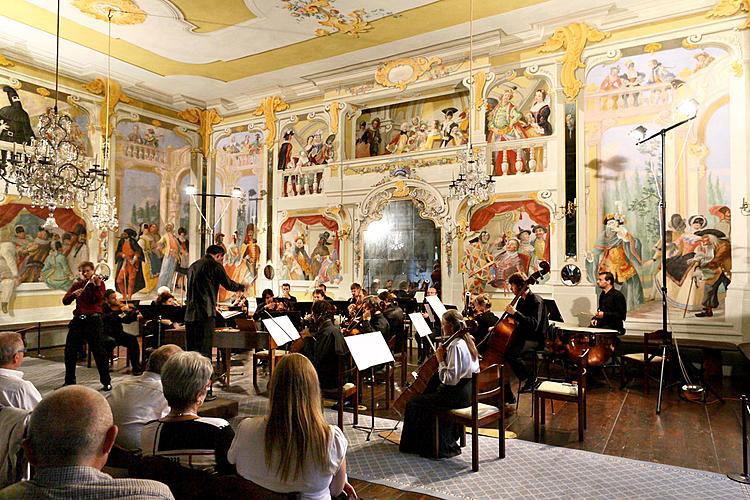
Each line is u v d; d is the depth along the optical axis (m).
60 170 8.12
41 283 12.71
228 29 11.58
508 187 11.76
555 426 6.50
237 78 14.62
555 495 4.45
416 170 13.03
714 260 9.67
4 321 11.98
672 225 10.09
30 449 1.71
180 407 2.90
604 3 10.30
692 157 9.97
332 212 14.27
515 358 7.52
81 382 8.75
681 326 9.88
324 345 6.56
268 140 15.66
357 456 5.42
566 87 11.15
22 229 12.36
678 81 10.15
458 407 5.25
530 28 11.38
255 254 15.81
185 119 16.53
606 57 10.81
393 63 13.20
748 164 9.40
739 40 9.59
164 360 3.82
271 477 2.54
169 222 15.95
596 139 10.88
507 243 11.76
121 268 14.53
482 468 5.08
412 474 4.93
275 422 2.54
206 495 2.41
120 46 12.45
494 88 12.17
